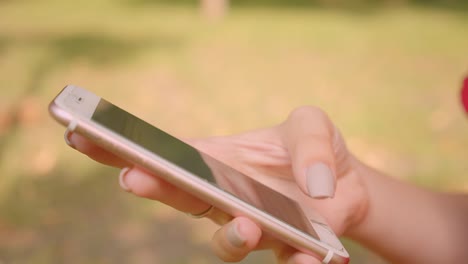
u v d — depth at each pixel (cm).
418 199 55
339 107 168
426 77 204
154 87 184
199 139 54
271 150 52
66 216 105
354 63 223
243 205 42
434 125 153
